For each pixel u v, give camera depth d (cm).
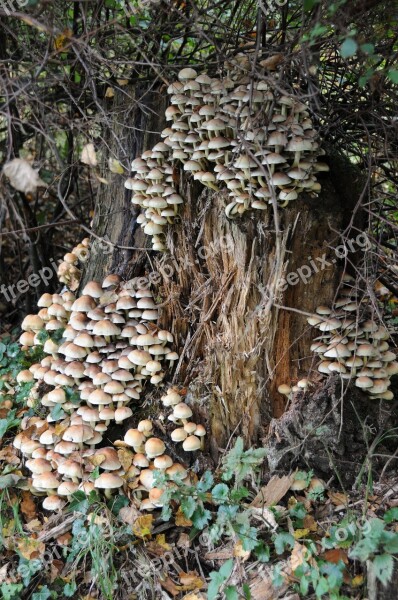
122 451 113
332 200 113
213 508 111
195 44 135
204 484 108
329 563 95
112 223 130
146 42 120
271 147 106
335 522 105
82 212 182
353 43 86
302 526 105
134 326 120
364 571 96
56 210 172
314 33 89
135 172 125
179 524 108
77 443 114
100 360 118
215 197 113
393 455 114
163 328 122
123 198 128
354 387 117
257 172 104
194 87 111
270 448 115
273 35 121
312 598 96
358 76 115
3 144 156
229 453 108
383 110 123
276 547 99
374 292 116
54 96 133
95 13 115
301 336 117
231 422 117
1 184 107
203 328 119
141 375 118
